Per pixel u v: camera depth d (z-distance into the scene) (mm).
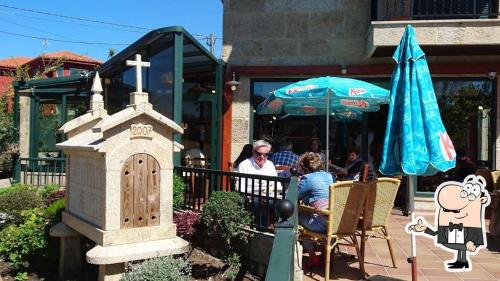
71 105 13031
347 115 8930
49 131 12773
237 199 5199
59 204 5961
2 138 12234
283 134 9539
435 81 8914
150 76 8500
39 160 9891
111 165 4254
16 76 21438
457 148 8844
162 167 4555
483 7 8891
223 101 9461
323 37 9258
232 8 9516
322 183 4840
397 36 7926
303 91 6062
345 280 4711
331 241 4883
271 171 6074
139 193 4418
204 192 5965
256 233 4961
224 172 5633
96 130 4297
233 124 9461
